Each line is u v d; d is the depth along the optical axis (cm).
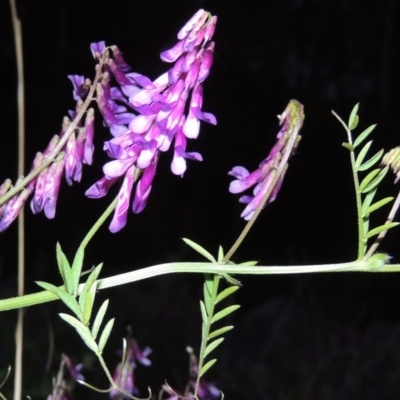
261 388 639
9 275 858
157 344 640
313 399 637
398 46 1033
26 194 165
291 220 1016
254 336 723
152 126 150
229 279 162
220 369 643
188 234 979
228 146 1024
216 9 1032
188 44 148
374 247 165
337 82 1039
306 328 734
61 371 241
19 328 236
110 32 1007
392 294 822
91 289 155
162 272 162
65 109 979
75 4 996
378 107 1034
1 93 974
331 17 1038
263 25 1040
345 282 823
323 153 1029
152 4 1008
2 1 974
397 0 1024
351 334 723
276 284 883
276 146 173
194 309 727
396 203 166
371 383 666
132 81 162
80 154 163
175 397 254
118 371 261
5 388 512
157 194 986
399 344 705
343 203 1016
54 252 900
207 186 1006
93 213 930
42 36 990
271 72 1041
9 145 962
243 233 164
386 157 164
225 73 1038
